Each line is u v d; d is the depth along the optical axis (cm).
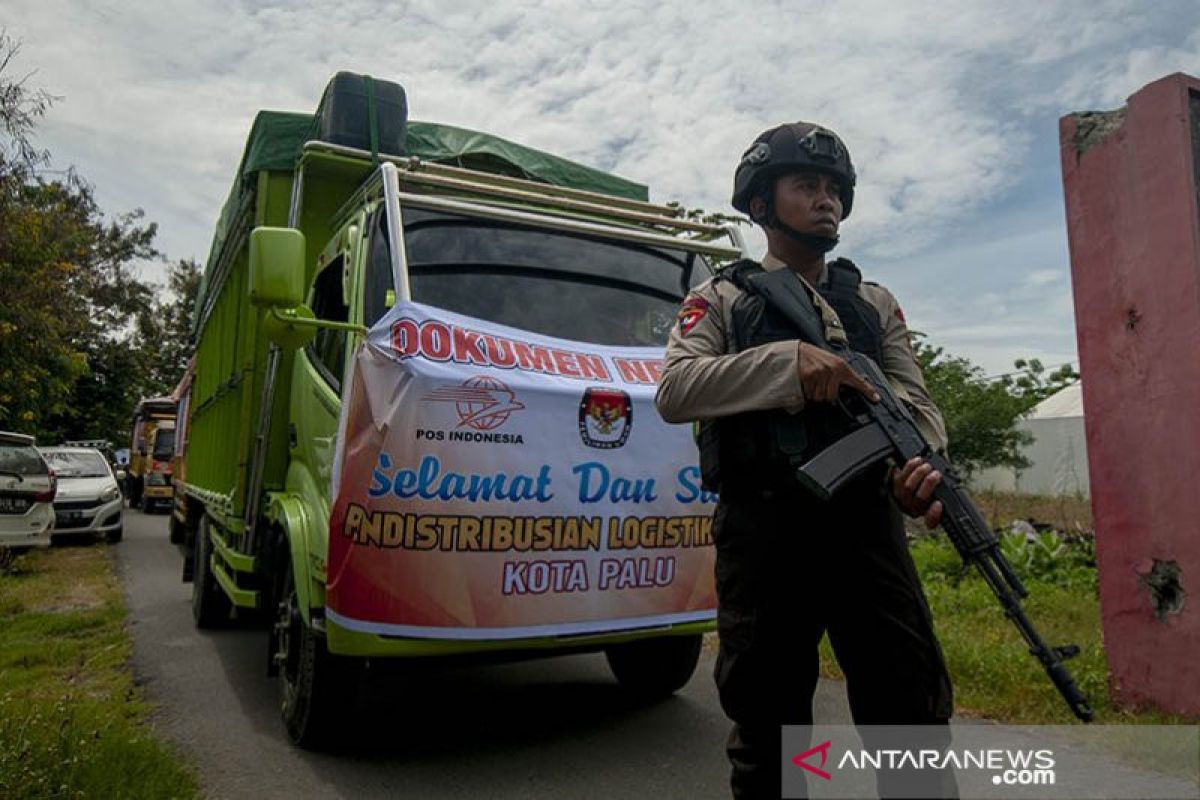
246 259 590
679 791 362
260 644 665
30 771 321
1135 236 436
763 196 220
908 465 184
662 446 382
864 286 234
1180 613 408
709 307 215
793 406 186
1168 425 416
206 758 404
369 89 526
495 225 440
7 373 1539
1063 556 839
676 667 485
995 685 468
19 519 1046
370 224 420
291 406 498
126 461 2742
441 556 337
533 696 512
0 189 1472
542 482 354
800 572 197
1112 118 457
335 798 355
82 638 677
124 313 2755
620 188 630
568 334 411
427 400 339
